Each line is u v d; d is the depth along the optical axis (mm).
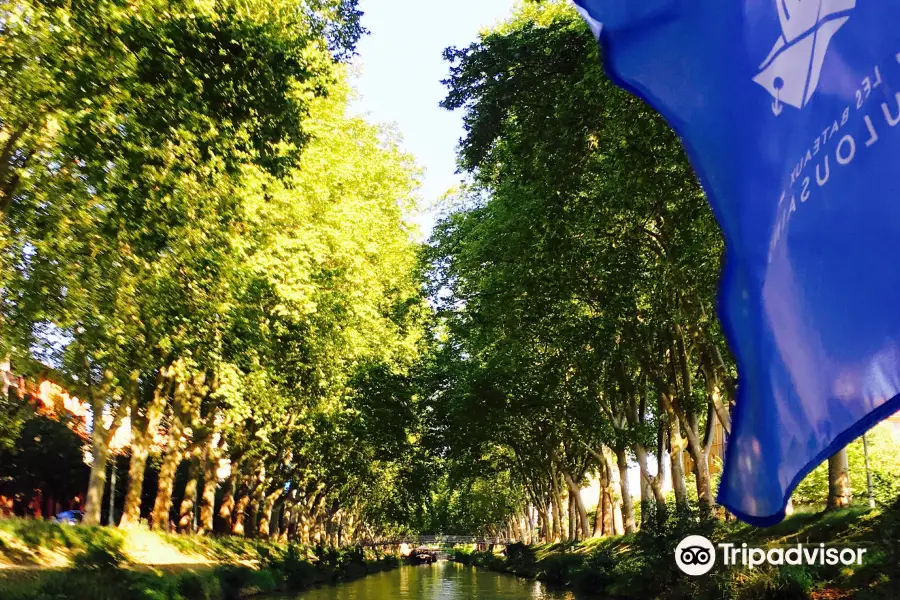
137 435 27281
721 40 3748
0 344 19969
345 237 27094
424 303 37969
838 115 3002
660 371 25922
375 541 108750
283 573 32844
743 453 3553
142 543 25031
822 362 3016
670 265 20500
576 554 39625
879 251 2758
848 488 20875
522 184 21734
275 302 25859
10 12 14047
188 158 16203
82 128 14617
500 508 83000
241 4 15070
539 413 38281
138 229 15875
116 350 20406
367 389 42125
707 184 3785
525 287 25312
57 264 19484
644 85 4074
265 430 29812
